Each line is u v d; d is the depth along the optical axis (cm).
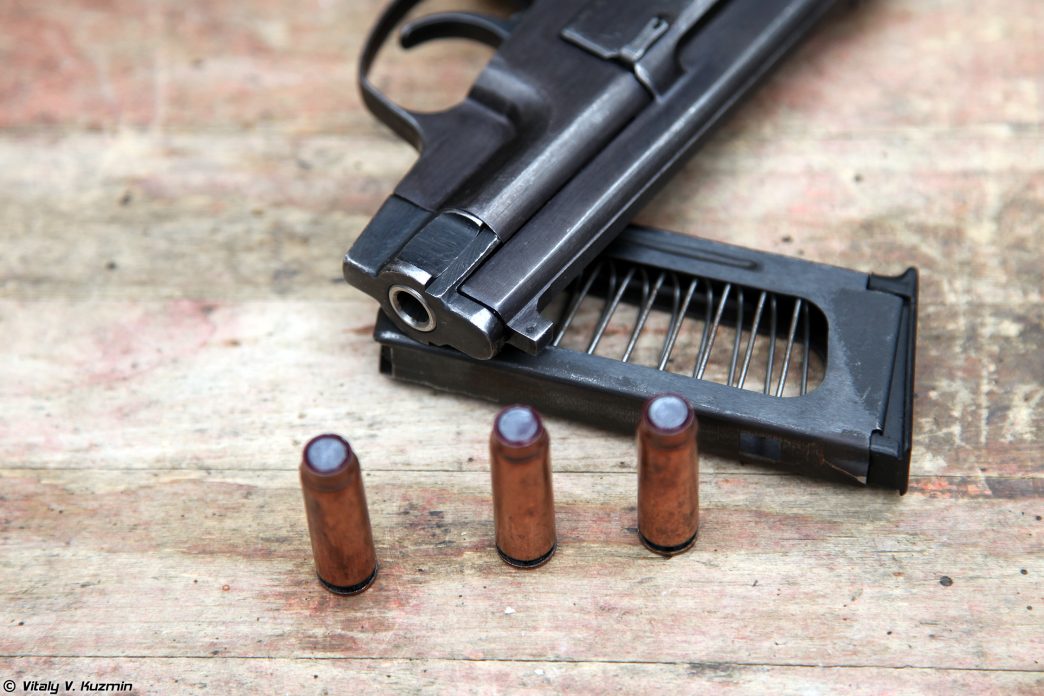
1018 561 41
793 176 48
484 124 44
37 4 53
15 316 47
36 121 50
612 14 45
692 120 44
